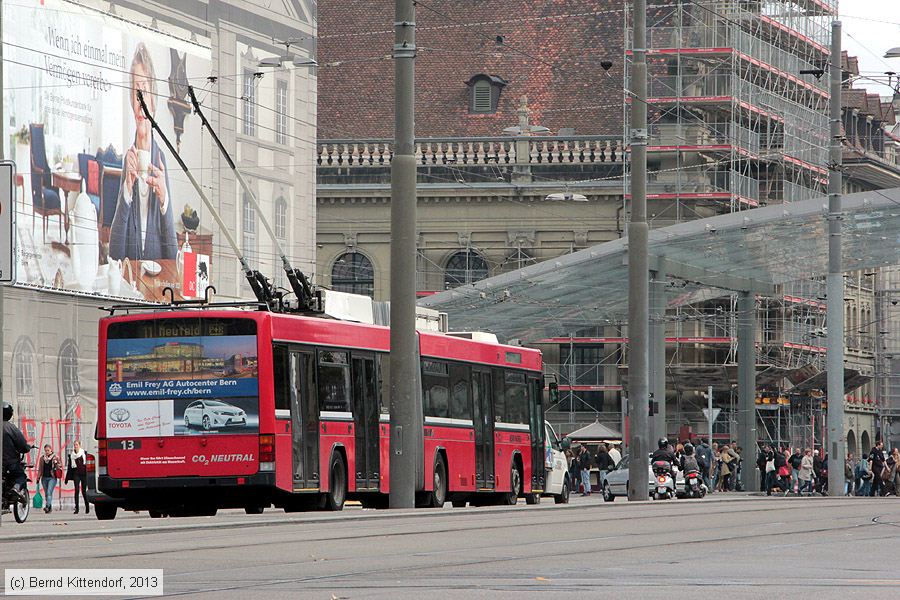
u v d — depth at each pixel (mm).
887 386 155500
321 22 123000
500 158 115625
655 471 73250
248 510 48000
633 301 62250
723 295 104875
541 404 61844
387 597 18672
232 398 43531
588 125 118375
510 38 121250
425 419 51812
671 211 113750
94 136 69812
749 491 97375
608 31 120000
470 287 88562
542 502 71750
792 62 124312
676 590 19625
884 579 21641
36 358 66438
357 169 115938
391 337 47875
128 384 44094
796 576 21984
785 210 83062
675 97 113750
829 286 85000
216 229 79938
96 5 70625
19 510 41125
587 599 18422
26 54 65312
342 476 47562
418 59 121625
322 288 50656
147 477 43781
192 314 43906
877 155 148375
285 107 87062
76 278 68438
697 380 113688
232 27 81625
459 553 26250
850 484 95125
